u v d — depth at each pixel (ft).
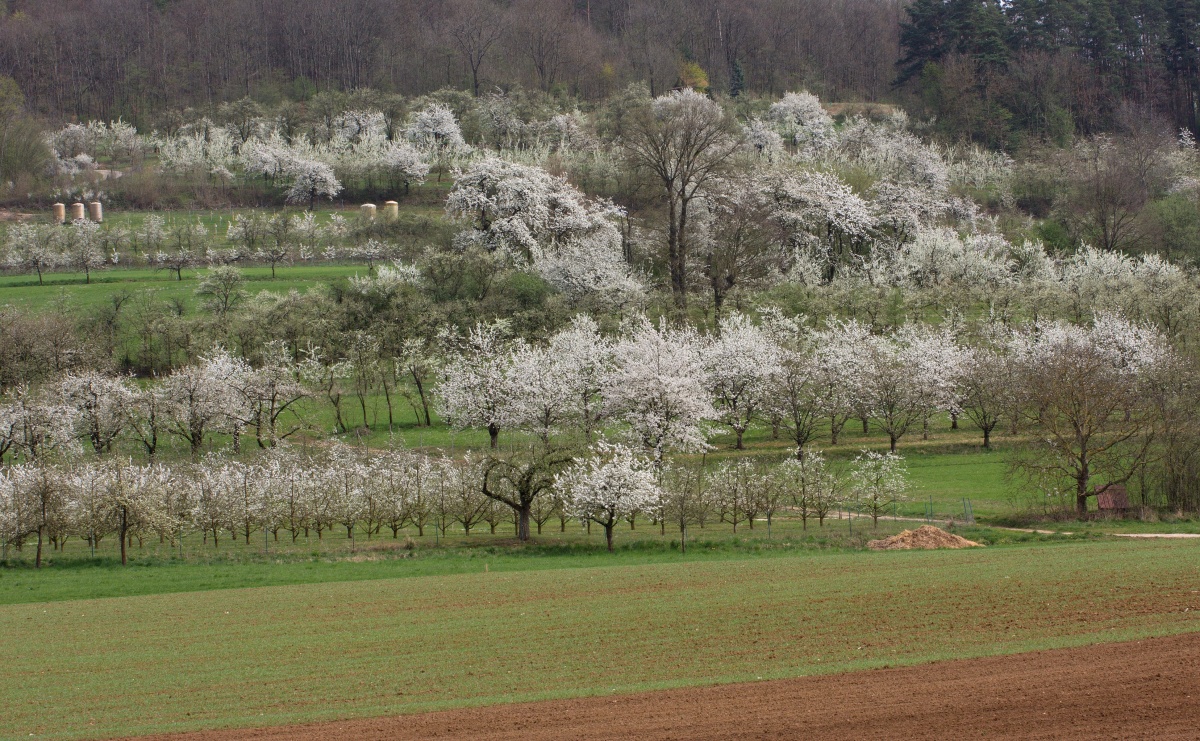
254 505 247.50
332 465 277.03
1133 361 358.02
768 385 347.97
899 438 355.56
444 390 362.94
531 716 112.68
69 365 399.44
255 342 422.00
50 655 147.02
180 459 320.70
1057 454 258.16
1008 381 318.86
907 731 102.94
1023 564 184.14
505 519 261.85
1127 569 174.19
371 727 110.93
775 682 122.31
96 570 216.95
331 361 421.59
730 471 267.80
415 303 444.96
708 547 229.86
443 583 192.85
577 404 348.38
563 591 180.14
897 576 179.32
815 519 267.80
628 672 130.00
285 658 142.20
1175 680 114.32
